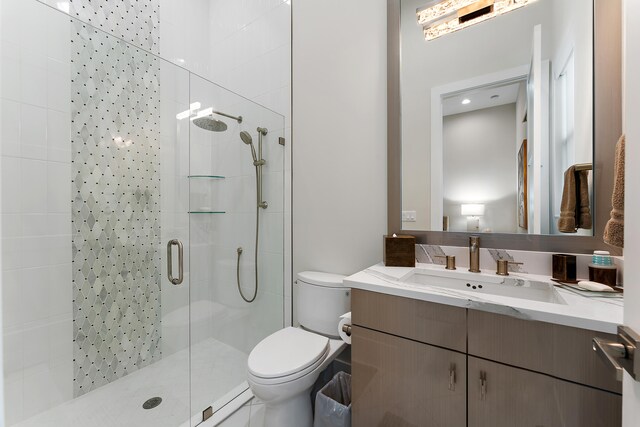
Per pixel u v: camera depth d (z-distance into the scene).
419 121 1.45
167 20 2.05
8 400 1.35
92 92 1.64
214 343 2.07
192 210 2.07
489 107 1.29
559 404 0.75
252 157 2.00
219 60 2.29
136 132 1.82
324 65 1.74
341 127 1.68
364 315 1.10
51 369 1.49
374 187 1.57
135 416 1.46
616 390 0.68
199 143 2.07
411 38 1.47
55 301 1.51
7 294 1.35
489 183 1.29
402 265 1.34
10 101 1.36
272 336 1.43
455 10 1.37
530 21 1.21
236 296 2.06
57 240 1.51
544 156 1.17
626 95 0.46
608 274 0.96
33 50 1.43
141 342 1.83
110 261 1.71
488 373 0.85
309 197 1.81
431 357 0.95
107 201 1.70
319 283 1.54
